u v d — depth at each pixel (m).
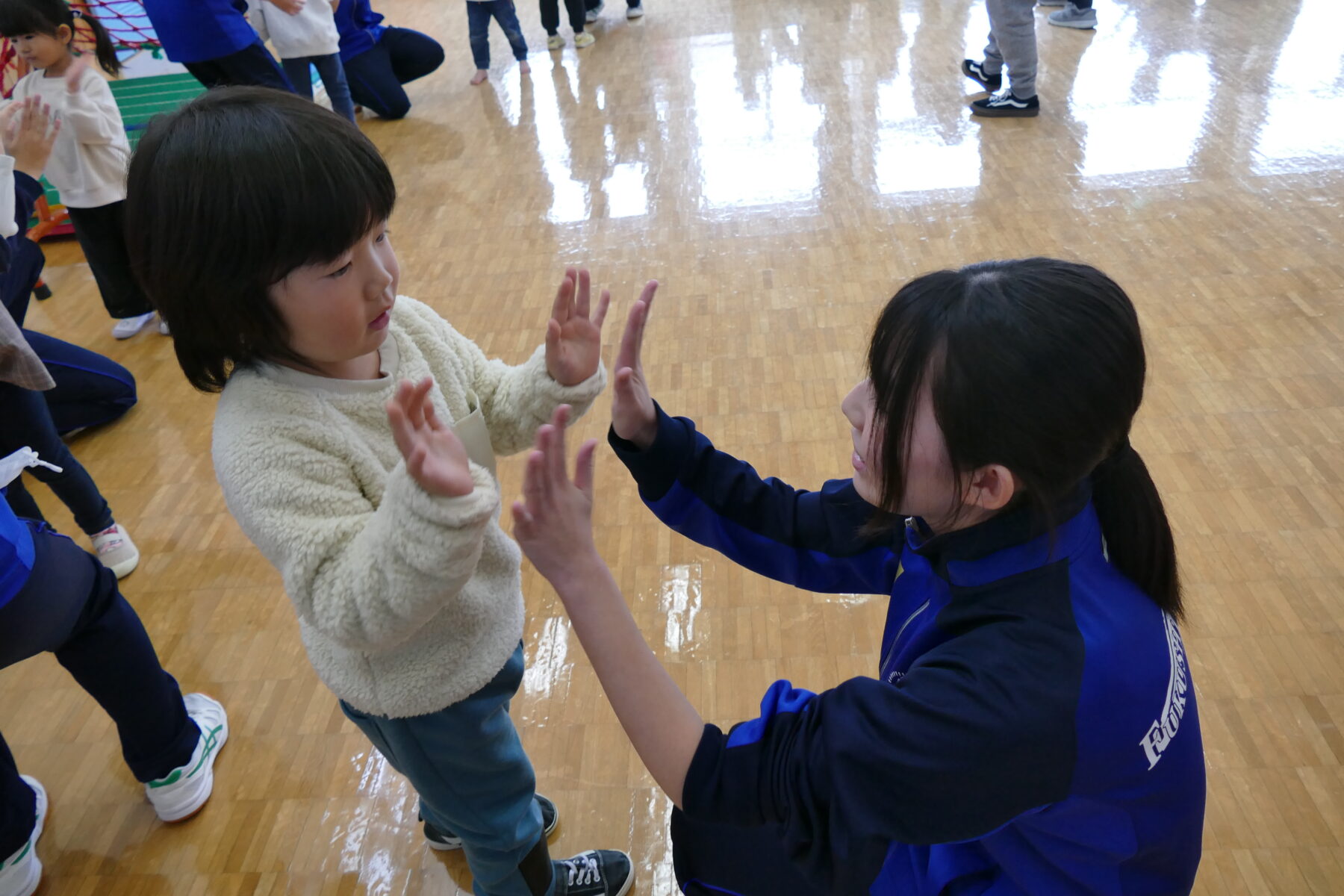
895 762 0.77
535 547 0.83
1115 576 0.87
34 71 2.78
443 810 1.24
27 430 2.00
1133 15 4.87
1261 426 2.23
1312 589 1.85
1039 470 0.75
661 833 1.60
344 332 0.92
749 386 2.57
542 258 3.32
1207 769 1.58
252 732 1.83
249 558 2.24
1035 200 3.33
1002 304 0.73
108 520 2.19
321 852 1.62
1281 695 1.68
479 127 4.53
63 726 1.89
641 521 2.20
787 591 2.00
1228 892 1.42
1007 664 0.79
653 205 3.61
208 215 0.83
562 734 1.76
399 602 0.85
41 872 1.61
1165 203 3.21
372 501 1.00
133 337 3.16
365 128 4.65
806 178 3.67
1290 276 2.75
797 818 0.81
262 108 0.85
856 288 2.95
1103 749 0.78
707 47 5.19
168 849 1.65
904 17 5.25
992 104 3.96
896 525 1.06
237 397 0.96
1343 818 1.49
